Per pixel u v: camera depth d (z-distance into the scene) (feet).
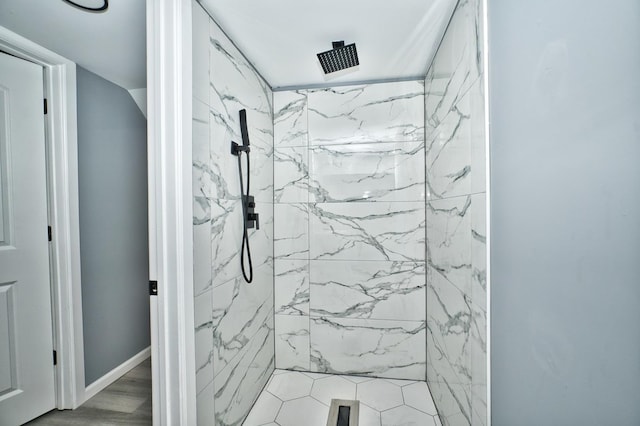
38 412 5.29
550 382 2.02
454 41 4.05
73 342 5.63
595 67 1.59
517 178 2.43
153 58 3.22
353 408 5.33
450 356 4.35
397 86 6.17
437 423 4.94
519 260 2.42
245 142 4.94
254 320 5.49
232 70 4.74
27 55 5.04
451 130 4.19
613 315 1.49
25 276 5.16
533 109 2.19
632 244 1.38
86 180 5.99
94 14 4.27
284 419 5.07
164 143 3.24
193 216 3.56
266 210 6.15
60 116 5.50
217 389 4.13
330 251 6.42
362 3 3.95
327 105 6.40
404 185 6.15
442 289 4.79
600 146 1.57
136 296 7.25
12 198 5.01
